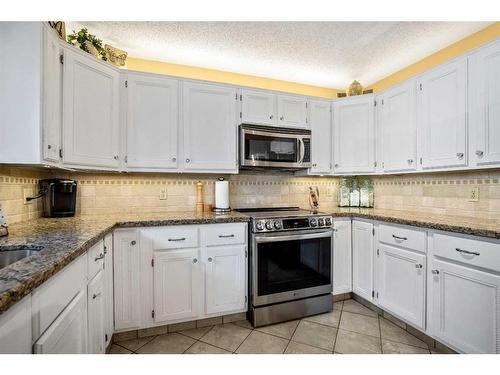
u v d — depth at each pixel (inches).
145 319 73.2
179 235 76.2
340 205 121.8
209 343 72.1
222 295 81.0
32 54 52.6
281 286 84.4
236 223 82.7
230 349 69.4
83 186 87.6
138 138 83.0
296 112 103.4
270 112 99.4
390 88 94.1
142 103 83.6
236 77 110.1
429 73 79.7
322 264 90.7
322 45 88.7
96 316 54.1
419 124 83.1
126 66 95.2
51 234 52.6
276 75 112.5
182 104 87.9
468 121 68.9
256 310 80.9
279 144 98.0
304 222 88.0
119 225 69.8
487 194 75.7
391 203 108.2
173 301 75.8
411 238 74.1
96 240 51.5
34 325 29.6
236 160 94.6
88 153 70.6
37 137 52.8
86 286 48.3
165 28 78.4
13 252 43.5
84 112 69.4
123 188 92.3
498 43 62.4
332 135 109.2
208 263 79.4
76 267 43.0
